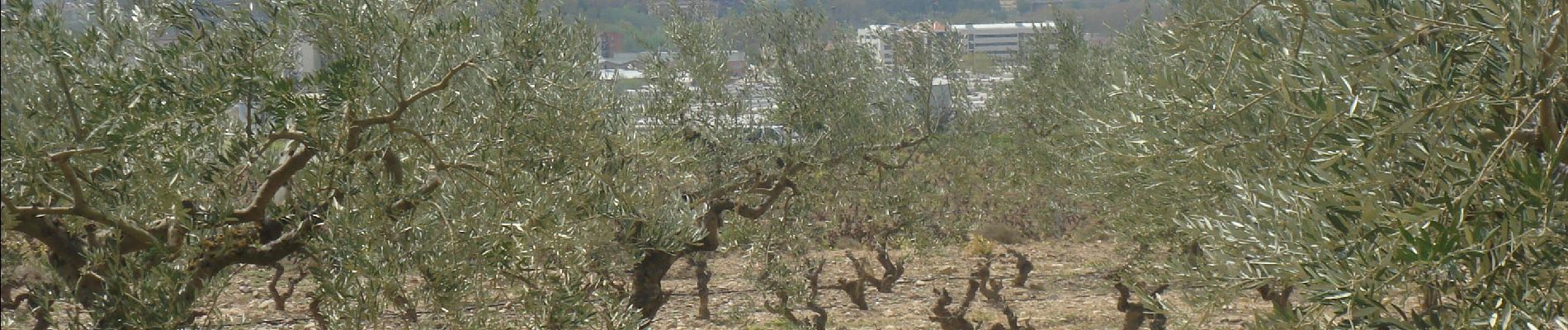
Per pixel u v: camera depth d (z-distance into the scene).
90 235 4.49
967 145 11.67
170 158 4.29
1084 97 11.27
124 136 3.92
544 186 5.07
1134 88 5.82
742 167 9.69
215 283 4.75
